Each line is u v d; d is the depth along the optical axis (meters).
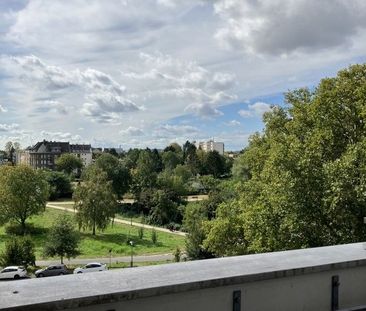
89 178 78.25
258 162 27.92
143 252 64.38
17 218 78.81
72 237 57.09
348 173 17.19
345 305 3.85
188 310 3.06
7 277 48.41
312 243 17.55
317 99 21.95
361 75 22.19
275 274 3.38
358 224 17.06
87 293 2.69
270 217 19.33
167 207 91.69
